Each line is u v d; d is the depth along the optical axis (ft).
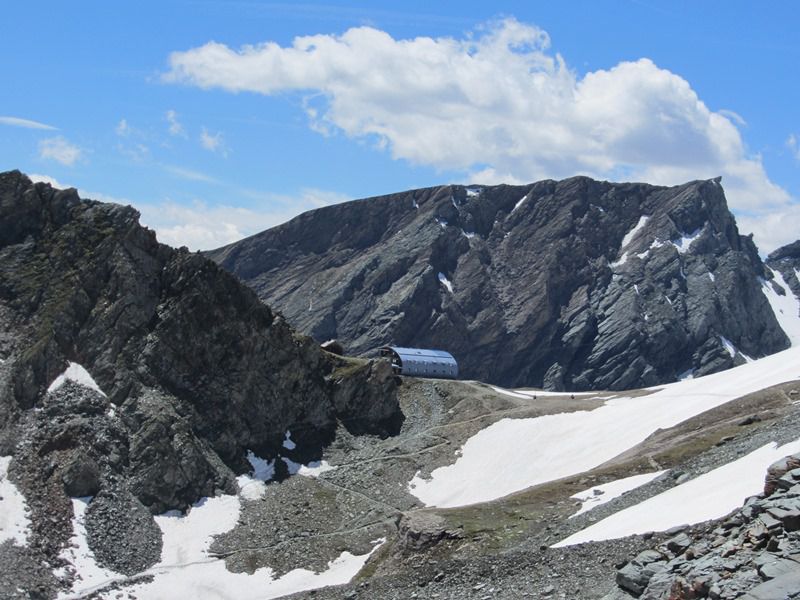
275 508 493.77
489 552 313.94
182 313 561.84
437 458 542.98
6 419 476.54
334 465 552.00
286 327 603.26
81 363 528.22
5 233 586.04
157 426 499.92
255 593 409.28
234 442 540.93
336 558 437.17
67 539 420.77
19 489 440.45
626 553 232.73
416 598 261.03
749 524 177.88
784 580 148.25
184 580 415.44
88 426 485.15
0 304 548.72
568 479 401.29
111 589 394.32
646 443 465.06
